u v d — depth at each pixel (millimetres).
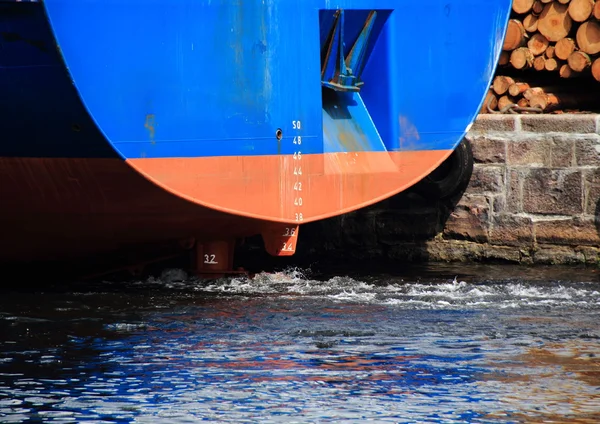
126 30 26141
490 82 34094
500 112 38469
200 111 27844
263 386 20531
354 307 27641
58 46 24688
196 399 19781
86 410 19156
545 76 40438
